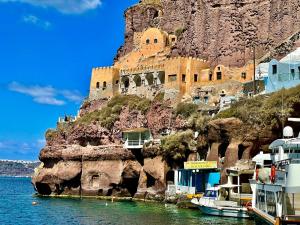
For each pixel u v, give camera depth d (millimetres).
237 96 101625
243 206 67375
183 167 93188
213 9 126625
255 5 120562
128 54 143000
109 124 115750
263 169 56719
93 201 97688
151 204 88500
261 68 102062
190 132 94688
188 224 59250
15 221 66250
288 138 58750
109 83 132500
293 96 77438
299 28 110688
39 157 120812
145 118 112750
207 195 76875
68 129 122625
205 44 126125
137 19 152125
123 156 105375
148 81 124250
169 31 140750
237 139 80875
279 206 44719
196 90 113125
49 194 117938
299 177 43312
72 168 112375
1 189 179500
